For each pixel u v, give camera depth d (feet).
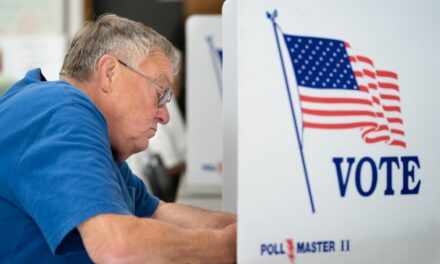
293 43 4.27
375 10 4.61
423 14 4.80
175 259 4.62
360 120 4.51
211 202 10.72
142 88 5.85
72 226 4.19
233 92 4.66
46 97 5.18
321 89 4.36
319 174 4.36
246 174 4.16
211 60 10.62
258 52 4.16
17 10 18.54
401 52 4.71
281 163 4.23
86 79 5.88
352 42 4.52
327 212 4.41
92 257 4.31
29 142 4.76
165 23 19.10
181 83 17.66
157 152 14.40
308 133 4.31
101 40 5.86
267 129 4.19
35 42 17.80
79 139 4.66
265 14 4.20
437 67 4.85
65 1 18.60
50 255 5.24
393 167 4.67
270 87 4.19
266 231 4.22
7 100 5.73
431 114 4.83
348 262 4.53
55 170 4.44
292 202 4.28
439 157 4.87
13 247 5.18
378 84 4.61
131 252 4.31
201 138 10.84
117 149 6.07
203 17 10.50
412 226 4.77
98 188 4.36
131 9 19.04
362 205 4.55
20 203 4.91
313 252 4.37
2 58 17.85
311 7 4.36
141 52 5.83
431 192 4.84
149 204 7.36
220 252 4.90
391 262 4.71
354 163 4.50
